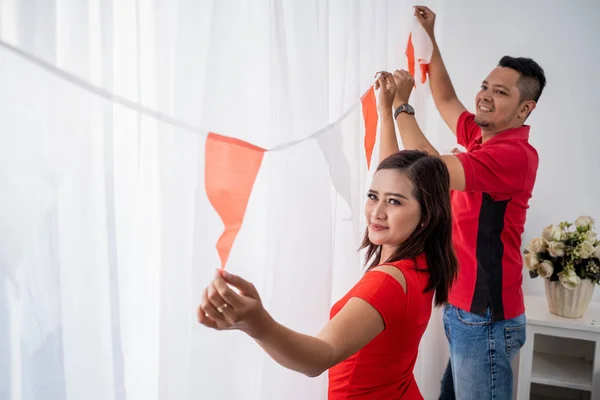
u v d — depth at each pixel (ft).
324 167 3.58
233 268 3.10
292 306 3.49
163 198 2.66
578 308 6.54
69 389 2.28
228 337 2.98
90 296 2.29
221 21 2.82
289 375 3.44
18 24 2.03
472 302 5.18
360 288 3.05
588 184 7.45
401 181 3.40
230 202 2.47
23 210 2.06
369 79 4.69
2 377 2.04
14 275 2.05
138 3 2.59
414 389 3.61
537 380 6.75
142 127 2.65
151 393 2.83
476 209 5.21
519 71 5.28
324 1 3.53
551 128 7.49
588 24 7.20
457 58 7.68
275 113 3.18
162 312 2.68
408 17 5.62
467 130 6.00
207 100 2.77
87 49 2.22
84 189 2.23
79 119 2.19
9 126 2.00
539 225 7.71
